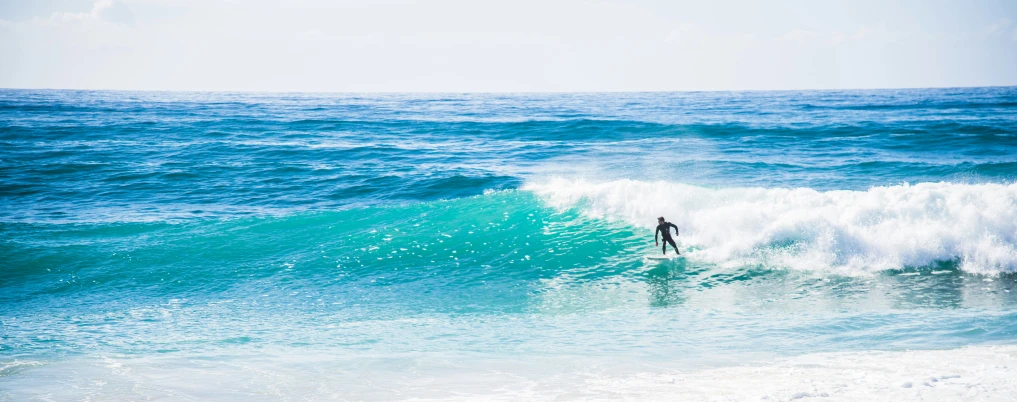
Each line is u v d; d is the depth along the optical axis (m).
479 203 16.56
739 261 12.18
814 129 36.28
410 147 30.94
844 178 21.48
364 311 9.97
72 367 7.17
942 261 11.59
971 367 6.32
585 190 15.80
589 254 12.96
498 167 25.00
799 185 20.44
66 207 18.41
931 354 6.96
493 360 7.30
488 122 43.41
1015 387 5.59
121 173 23.45
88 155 27.61
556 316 9.54
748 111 58.88
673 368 6.83
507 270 12.23
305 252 13.50
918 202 12.44
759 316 9.25
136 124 41.69
